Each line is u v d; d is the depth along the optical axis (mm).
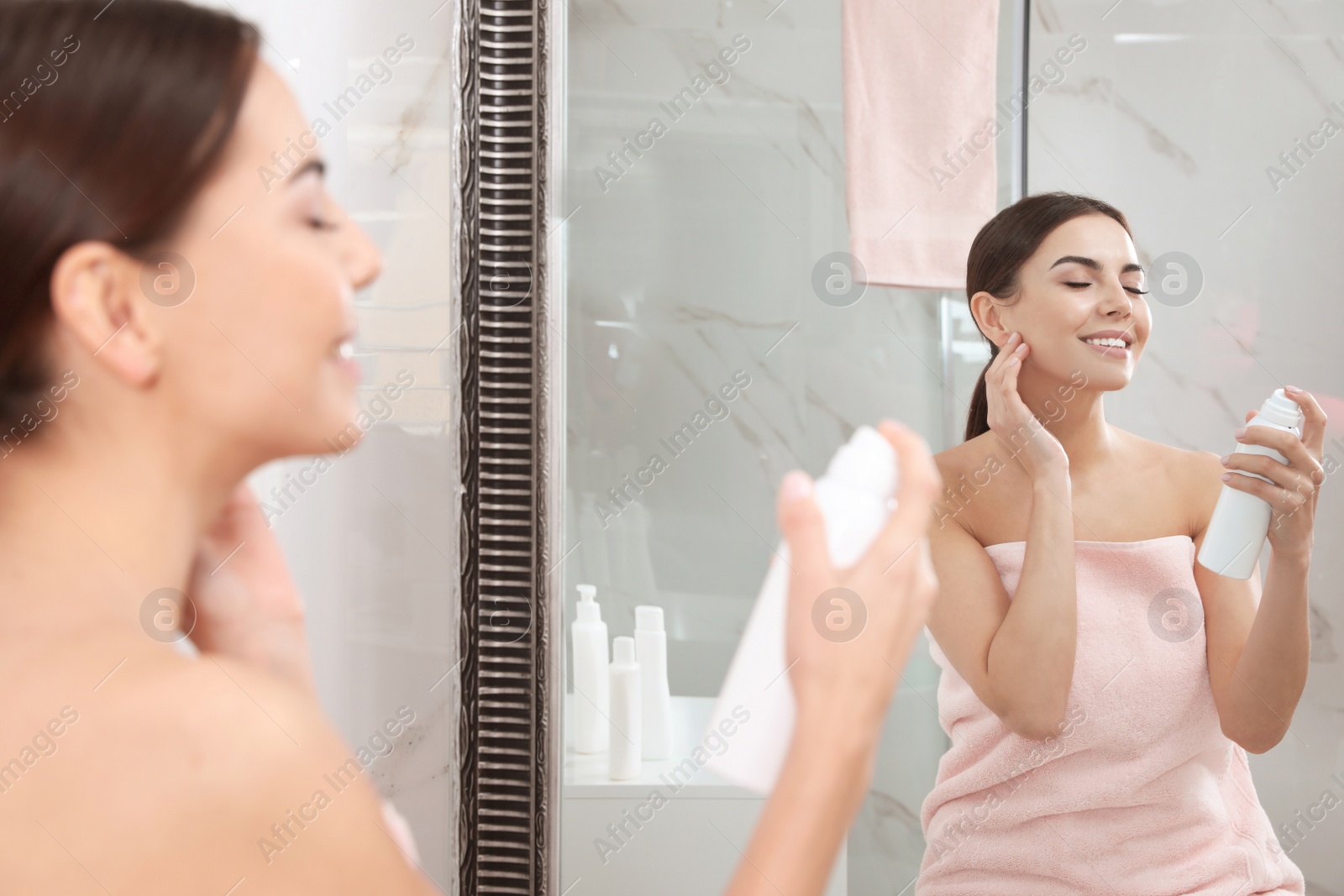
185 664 378
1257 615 842
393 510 875
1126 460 847
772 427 852
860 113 855
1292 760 844
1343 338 856
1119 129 858
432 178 862
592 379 852
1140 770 830
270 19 843
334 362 675
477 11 827
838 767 442
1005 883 829
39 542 445
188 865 336
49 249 529
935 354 854
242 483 712
